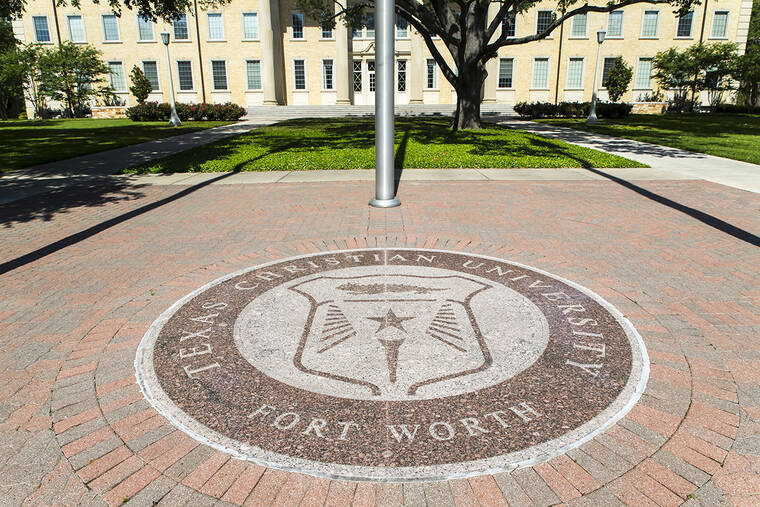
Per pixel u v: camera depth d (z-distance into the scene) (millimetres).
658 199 8719
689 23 39125
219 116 32625
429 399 3012
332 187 9867
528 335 3783
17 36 39375
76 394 3150
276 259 5660
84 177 11367
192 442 2695
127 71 40125
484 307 4273
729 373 3338
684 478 2449
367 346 3619
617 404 2975
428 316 4094
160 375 3314
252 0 38625
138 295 4734
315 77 40156
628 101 40531
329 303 4375
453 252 5801
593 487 2393
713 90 38781
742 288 4832
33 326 4117
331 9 34938
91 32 39375
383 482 2420
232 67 39875
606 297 4582
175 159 13719
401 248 5969
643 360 3455
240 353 3555
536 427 2775
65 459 2602
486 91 40031
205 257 5816
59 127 28219
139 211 8172
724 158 13672
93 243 6453
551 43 39562
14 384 3275
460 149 15070
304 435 2725
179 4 19938
